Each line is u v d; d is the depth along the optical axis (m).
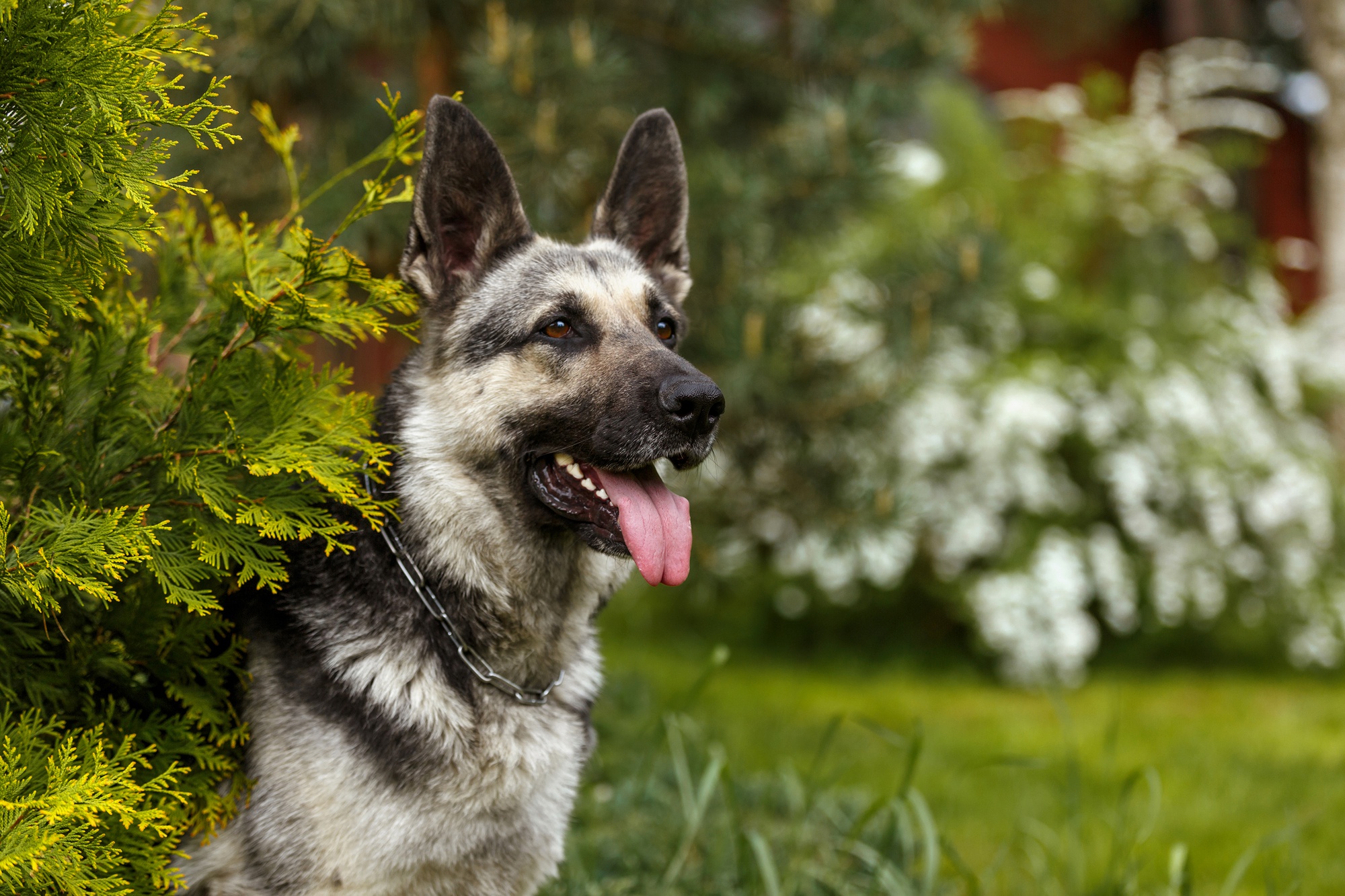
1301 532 7.82
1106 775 3.83
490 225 2.95
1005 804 4.71
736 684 6.81
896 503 5.47
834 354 5.70
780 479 5.55
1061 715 3.97
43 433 2.16
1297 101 14.54
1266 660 8.05
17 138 1.84
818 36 4.87
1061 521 7.35
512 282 2.86
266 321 2.21
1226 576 7.68
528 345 2.77
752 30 5.29
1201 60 11.10
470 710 2.47
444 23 4.78
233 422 2.15
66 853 1.80
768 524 5.85
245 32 4.16
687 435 2.66
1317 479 7.68
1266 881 3.53
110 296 2.40
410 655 2.45
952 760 5.37
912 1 4.89
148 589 2.21
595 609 2.88
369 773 2.33
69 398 2.20
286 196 4.33
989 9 5.20
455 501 2.62
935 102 8.34
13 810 1.72
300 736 2.35
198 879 2.39
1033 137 9.23
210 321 2.46
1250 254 9.38
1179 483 7.46
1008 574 7.00
